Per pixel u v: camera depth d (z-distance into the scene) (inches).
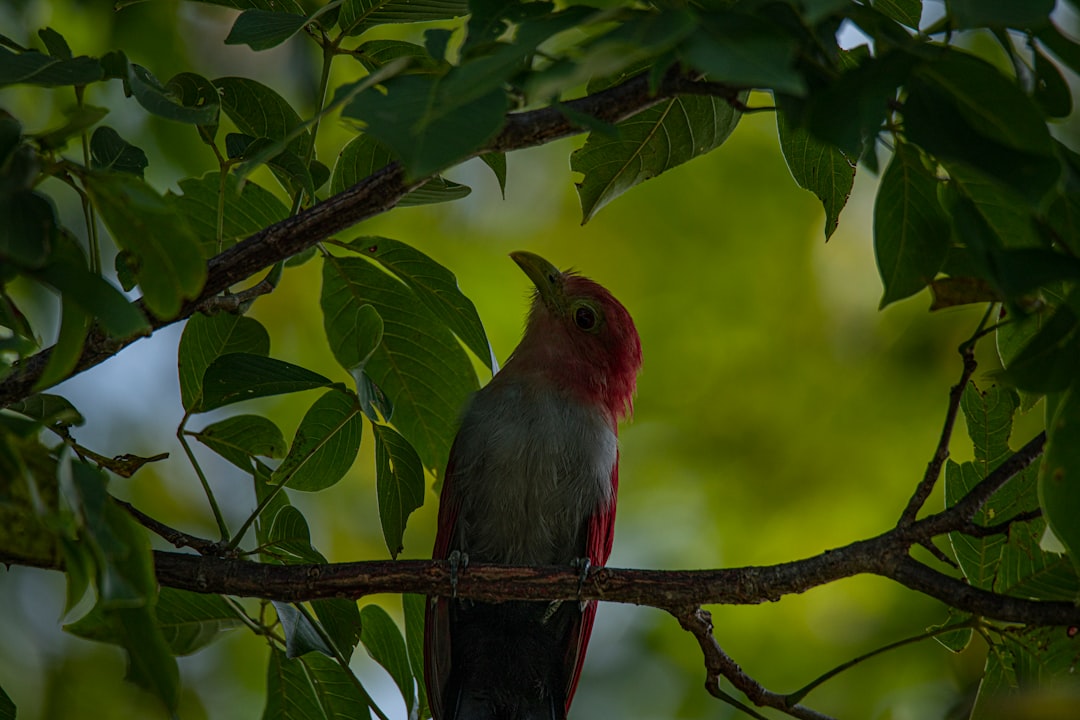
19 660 618.2
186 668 622.5
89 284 215.8
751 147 697.6
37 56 271.4
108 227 229.6
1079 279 209.9
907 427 666.8
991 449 331.6
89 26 608.1
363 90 219.6
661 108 358.0
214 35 674.2
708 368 700.0
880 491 660.7
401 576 343.0
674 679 644.7
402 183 302.4
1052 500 237.1
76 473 217.5
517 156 723.4
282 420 659.4
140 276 234.5
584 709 642.2
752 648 632.4
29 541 249.1
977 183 251.8
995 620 299.4
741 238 703.1
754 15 204.4
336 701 349.1
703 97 354.6
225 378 330.6
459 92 201.5
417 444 403.2
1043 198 213.0
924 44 222.8
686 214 705.0
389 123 199.0
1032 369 230.2
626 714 639.8
